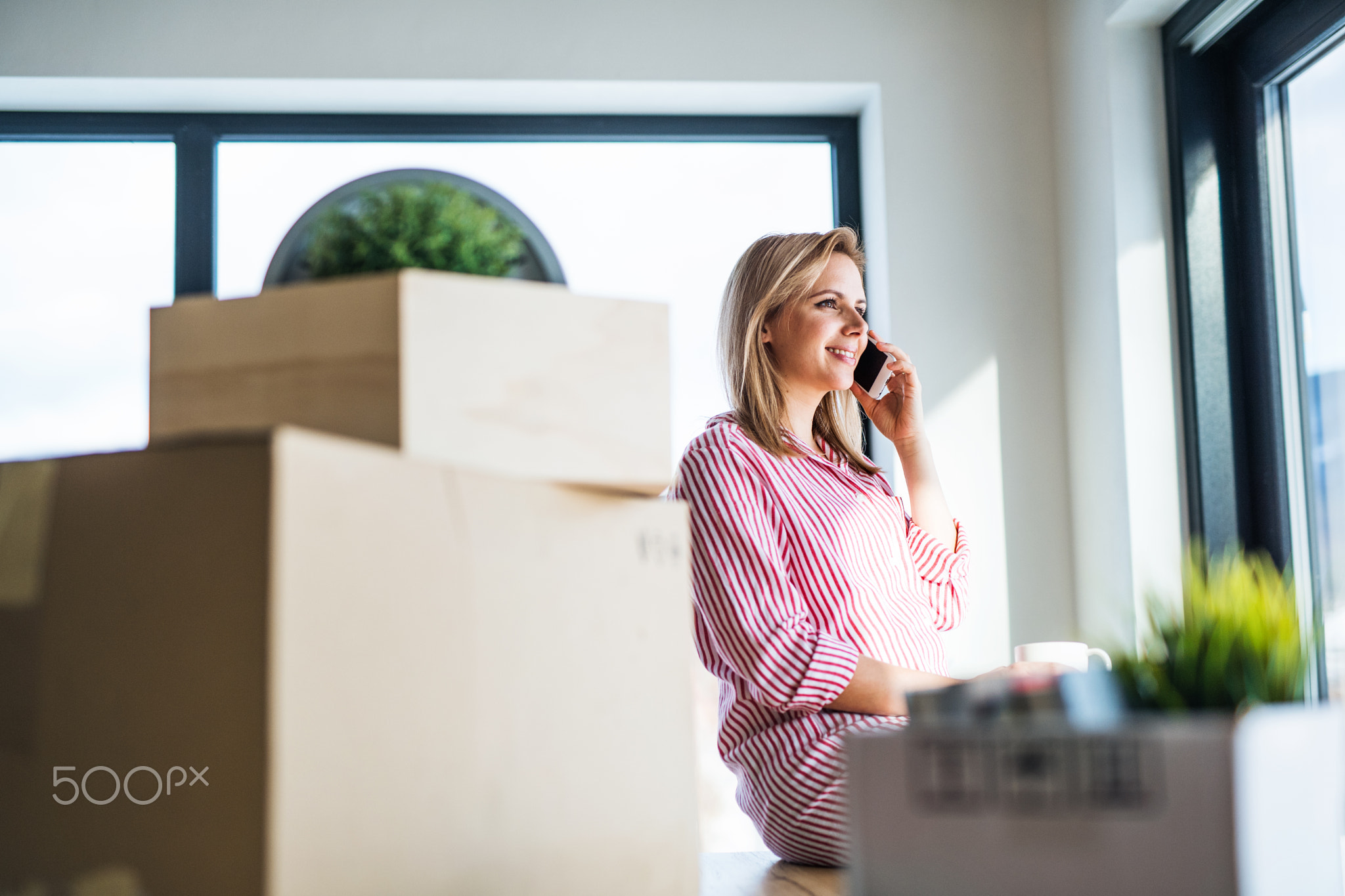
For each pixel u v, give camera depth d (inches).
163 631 26.4
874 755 25.3
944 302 101.1
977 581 98.1
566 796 32.7
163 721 26.1
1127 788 23.7
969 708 27.5
